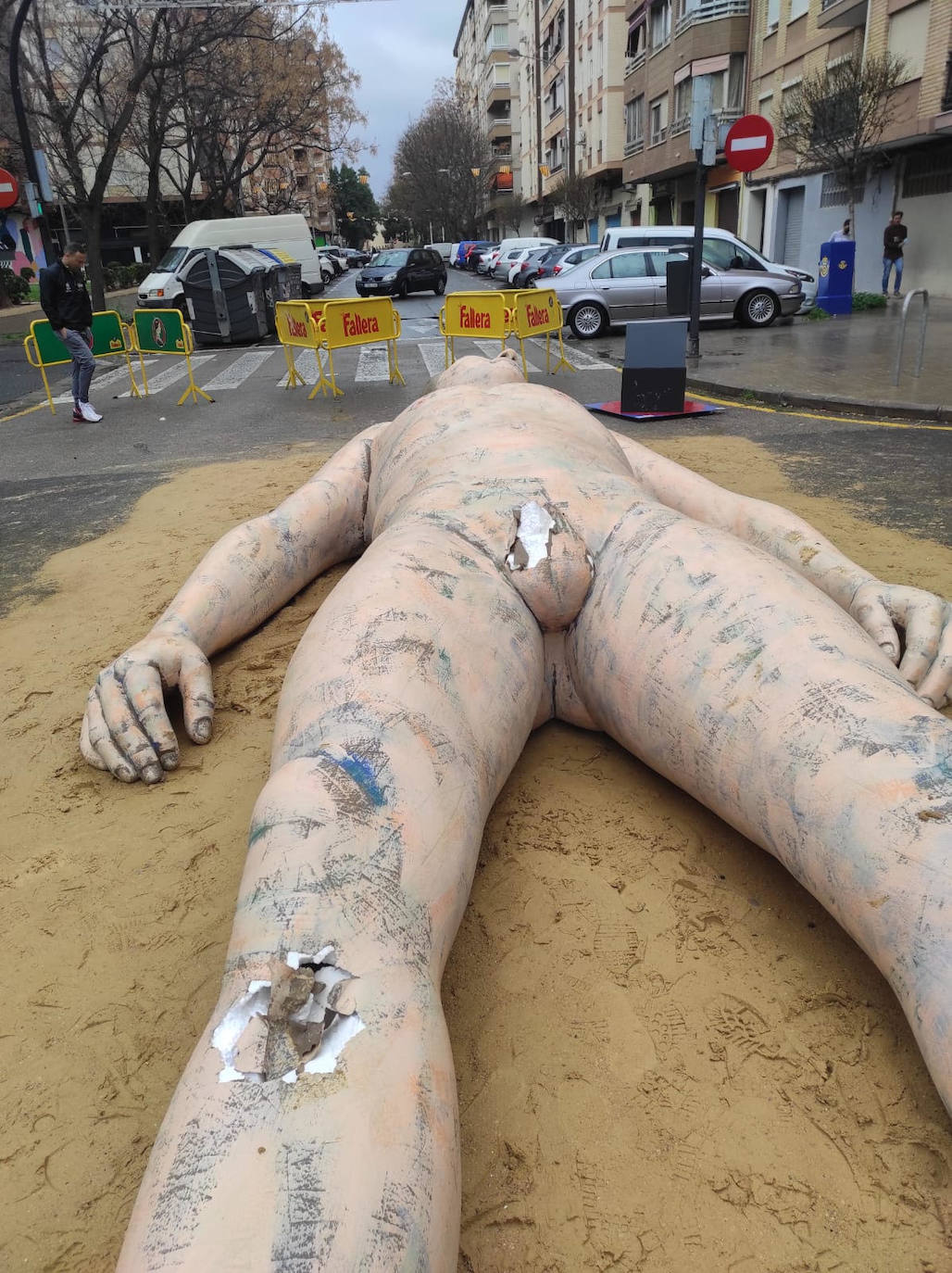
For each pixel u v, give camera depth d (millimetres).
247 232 29234
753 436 9023
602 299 19000
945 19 21469
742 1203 1880
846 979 2348
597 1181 1932
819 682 2307
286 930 1809
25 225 42375
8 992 2506
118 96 30406
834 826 2096
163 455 9781
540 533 3031
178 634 3797
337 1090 1575
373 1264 1404
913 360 13172
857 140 23188
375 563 2844
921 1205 1855
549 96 57500
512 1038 2246
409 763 2193
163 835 3092
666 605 2713
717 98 32531
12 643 4770
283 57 34938
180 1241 1403
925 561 5125
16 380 17188
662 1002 2322
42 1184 2006
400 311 28969
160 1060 2273
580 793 3129
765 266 19672
